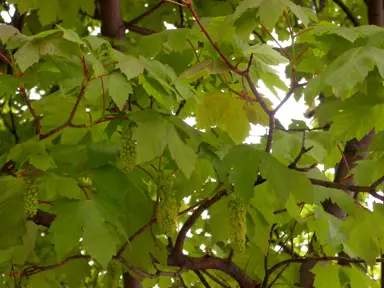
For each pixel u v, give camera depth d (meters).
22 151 2.32
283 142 2.74
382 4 4.67
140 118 2.14
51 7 3.61
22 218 2.21
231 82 2.96
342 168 3.63
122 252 2.40
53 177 2.32
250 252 3.29
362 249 2.57
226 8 4.42
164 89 2.33
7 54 3.53
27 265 3.02
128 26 4.09
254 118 2.87
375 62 1.93
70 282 2.87
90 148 2.43
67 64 2.36
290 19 2.30
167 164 2.63
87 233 2.14
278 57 2.47
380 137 2.31
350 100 2.32
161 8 4.78
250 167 2.18
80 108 2.57
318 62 2.41
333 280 3.11
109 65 2.37
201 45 2.91
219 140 2.52
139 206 2.42
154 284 3.50
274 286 3.44
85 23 5.70
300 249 4.90
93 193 2.58
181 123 2.24
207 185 2.91
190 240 3.68
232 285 3.75
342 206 2.49
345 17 5.59
